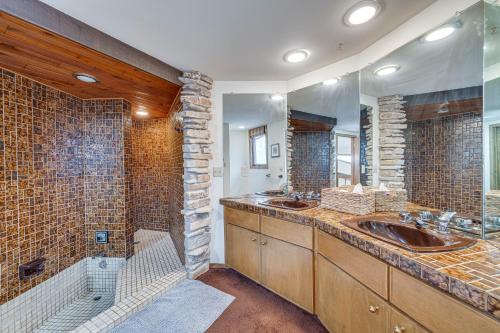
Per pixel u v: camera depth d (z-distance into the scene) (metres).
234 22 1.44
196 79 2.22
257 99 2.51
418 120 1.53
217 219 2.49
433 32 1.35
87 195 2.54
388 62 1.64
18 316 1.80
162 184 3.73
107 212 2.56
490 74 1.18
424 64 1.45
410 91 1.55
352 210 1.67
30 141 1.92
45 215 2.05
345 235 1.29
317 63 2.08
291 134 2.49
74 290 2.35
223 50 1.80
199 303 1.85
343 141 2.06
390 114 1.69
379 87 1.75
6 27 1.23
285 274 1.84
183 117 2.21
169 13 1.33
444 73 1.37
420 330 0.89
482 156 1.22
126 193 2.61
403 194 1.64
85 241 2.53
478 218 1.23
